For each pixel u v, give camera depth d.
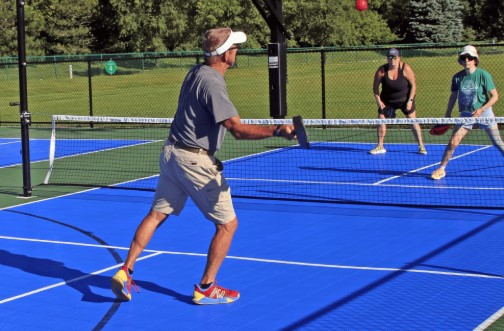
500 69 35.50
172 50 59.47
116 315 6.02
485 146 15.65
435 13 64.81
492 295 6.26
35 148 17.52
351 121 9.94
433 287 6.52
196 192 5.96
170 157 5.96
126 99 31.61
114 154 16.08
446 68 39.78
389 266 7.21
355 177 12.46
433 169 13.02
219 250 6.09
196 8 58.03
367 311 5.95
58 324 5.85
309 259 7.54
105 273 7.25
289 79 38.34
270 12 11.99
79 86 40.91
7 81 44.28
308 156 14.95
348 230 8.75
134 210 10.24
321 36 58.56
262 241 8.32
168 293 6.56
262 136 5.60
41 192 11.66
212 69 5.88
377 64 48.09
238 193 11.27
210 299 6.21
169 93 34.31
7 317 6.02
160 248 8.12
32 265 7.55
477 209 9.67
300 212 9.81
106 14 60.16
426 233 8.51
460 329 5.50
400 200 10.49
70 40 56.78
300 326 5.67
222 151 15.95
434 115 21.59
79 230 9.09
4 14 52.16
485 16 69.00
